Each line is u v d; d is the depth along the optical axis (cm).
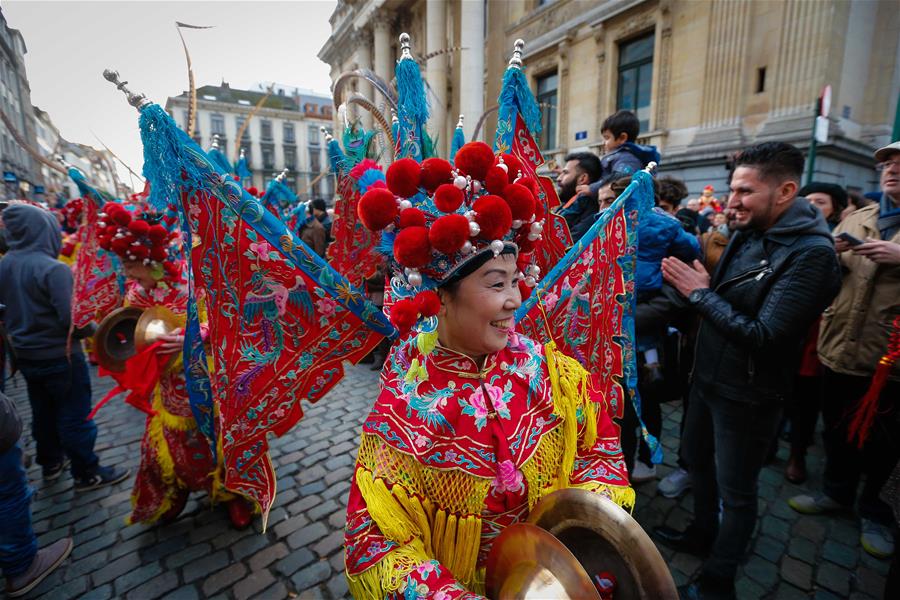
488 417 99
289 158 3328
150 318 223
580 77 1152
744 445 175
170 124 118
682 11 941
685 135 962
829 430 246
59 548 230
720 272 187
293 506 272
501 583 89
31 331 262
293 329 133
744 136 872
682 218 340
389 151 128
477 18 936
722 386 177
